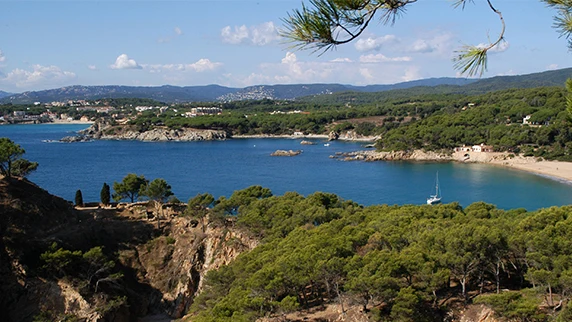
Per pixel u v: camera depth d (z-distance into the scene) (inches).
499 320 1430.9
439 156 7500.0
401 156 7647.6
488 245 1579.7
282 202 2642.7
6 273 2046.0
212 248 2524.6
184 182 5733.3
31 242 2244.1
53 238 2352.4
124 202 3489.2
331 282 1672.0
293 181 5757.9
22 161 3083.2
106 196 3216.0
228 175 6230.3
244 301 1488.7
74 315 1983.3
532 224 1740.9
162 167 6983.3
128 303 2292.1
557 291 1451.8
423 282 1524.4
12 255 2107.5
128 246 2655.0
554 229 1598.2
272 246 1985.7
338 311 1599.4
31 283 2041.1
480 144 7480.3
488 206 2512.3
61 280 2090.3
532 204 4478.3
